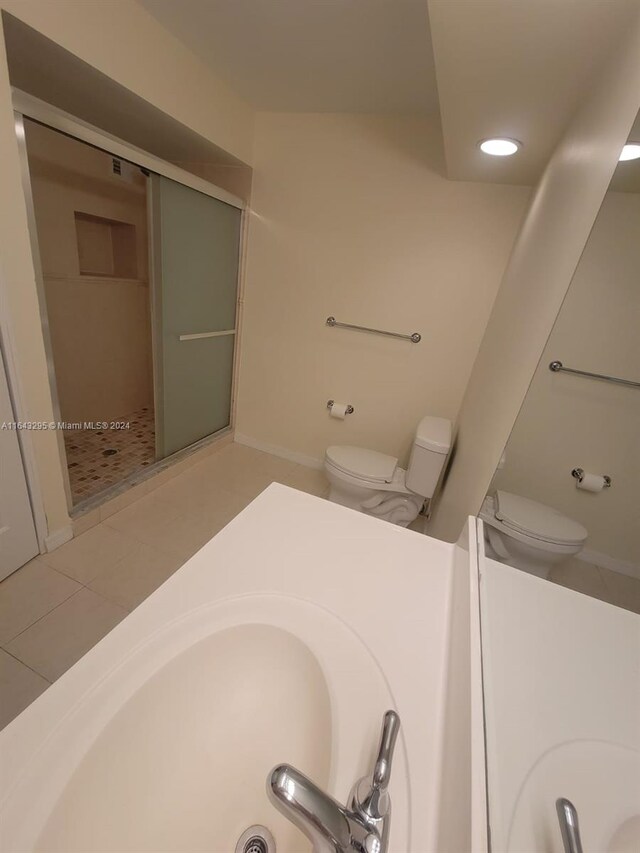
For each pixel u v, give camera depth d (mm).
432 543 879
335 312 2283
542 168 1461
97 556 1615
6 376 1256
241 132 2043
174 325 2055
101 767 441
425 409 2250
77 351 2471
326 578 738
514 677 487
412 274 2039
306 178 2102
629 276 635
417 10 1144
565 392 765
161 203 1738
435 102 1659
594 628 499
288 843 470
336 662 579
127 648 544
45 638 1253
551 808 364
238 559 755
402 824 403
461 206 1854
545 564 659
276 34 1385
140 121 1736
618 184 682
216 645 599
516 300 1292
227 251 2277
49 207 2152
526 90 978
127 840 434
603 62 831
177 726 531
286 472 2549
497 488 989
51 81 1406
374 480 1940
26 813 376
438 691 551
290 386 2572
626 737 388
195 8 1324
